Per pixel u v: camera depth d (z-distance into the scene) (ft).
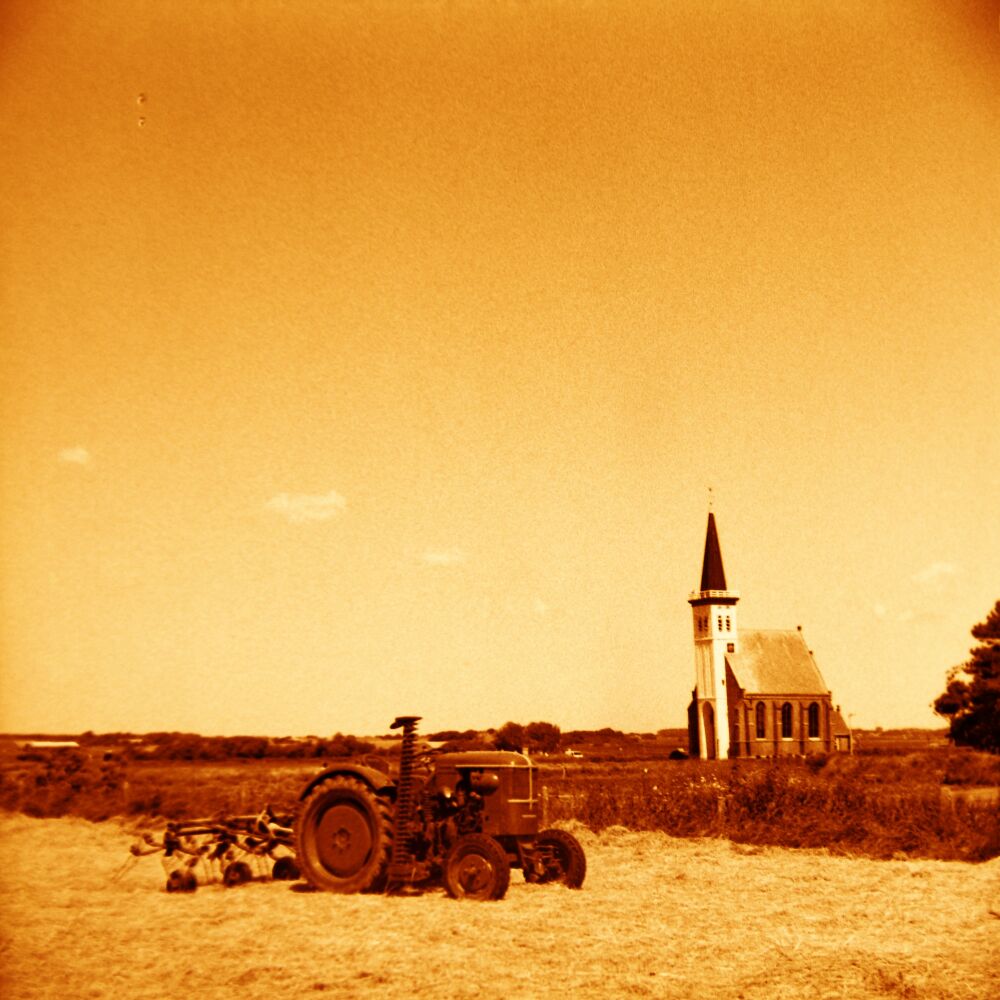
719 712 368.68
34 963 31.24
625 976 29.96
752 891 43.88
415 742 43.57
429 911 38.83
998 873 48.73
